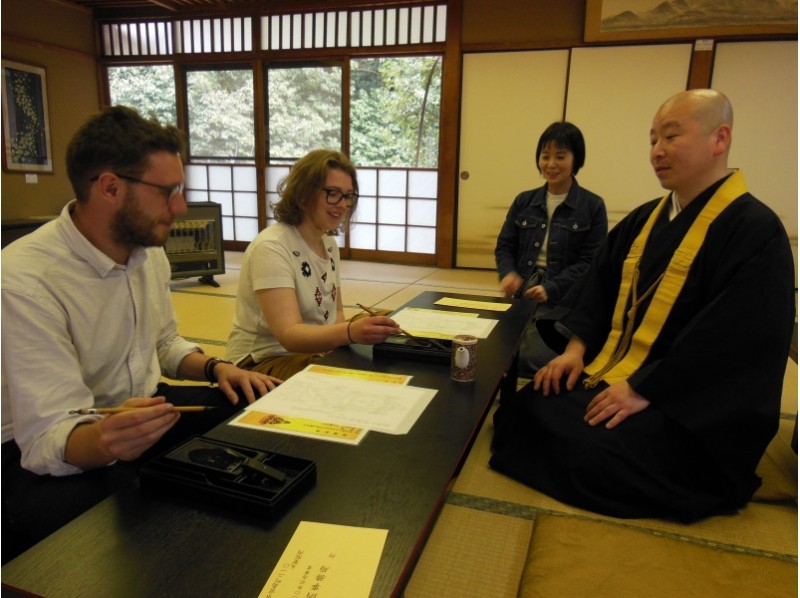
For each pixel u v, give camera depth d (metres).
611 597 1.08
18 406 0.93
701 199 1.51
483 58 5.04
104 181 0.99
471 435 0.91
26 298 0.94
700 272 1.48
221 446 0.80
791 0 4.26
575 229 2.47
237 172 6.10
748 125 4.56
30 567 0.59
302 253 1.58
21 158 5.60
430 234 5.67
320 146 5.79
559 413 1.54
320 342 1.35
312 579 0.58
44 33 5.66
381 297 4.00
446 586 1.17
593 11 4.65
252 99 5.85
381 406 1.01
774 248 1.38
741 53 4.47
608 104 4.81
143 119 1.01
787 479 1.60
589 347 1.76
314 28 5.50
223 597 0.55
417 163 5.56
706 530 1.38
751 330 1.36
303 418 0.95
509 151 5.16
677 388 1.40
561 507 1.46
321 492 0.73
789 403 2.25
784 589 1.11
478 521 1.39
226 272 5.08
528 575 1.15
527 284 2.40
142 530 0.65
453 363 1.15
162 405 0.83
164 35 5.98
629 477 1.41
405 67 5.34
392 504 0.71
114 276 1.12
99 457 0.83
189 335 2.98
